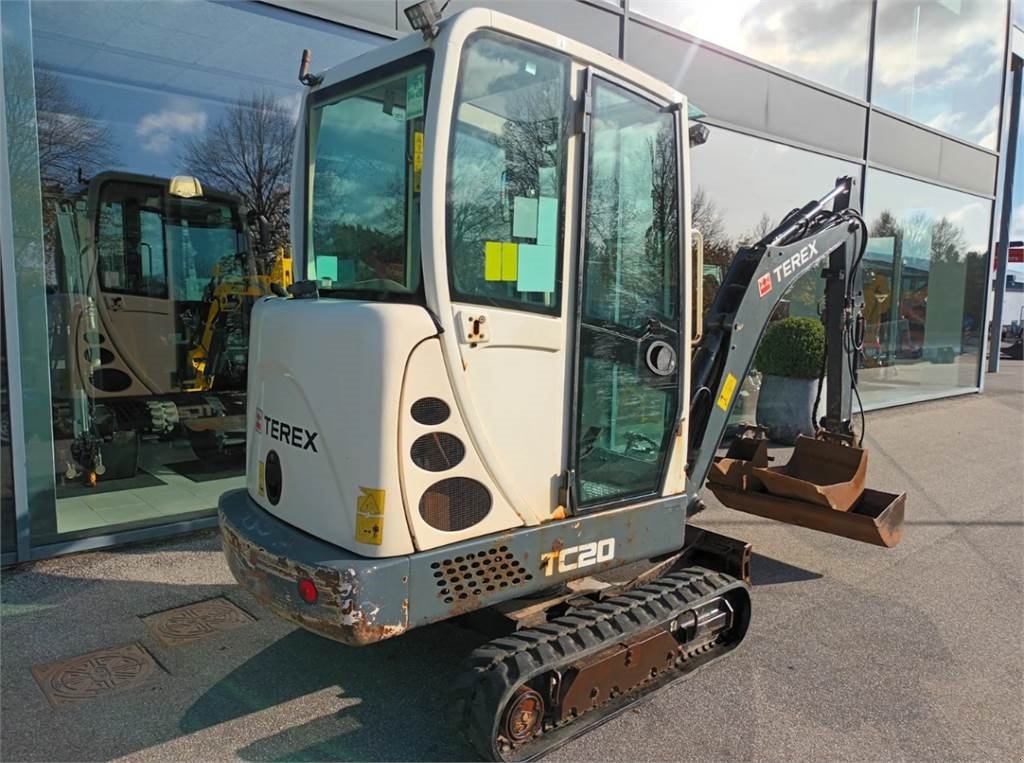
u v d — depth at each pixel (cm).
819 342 753
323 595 229
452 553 244
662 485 316
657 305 310
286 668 318
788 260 403
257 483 290
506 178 251
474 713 241
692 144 369
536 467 266
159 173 525
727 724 285
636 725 283
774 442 783
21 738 264
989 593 422
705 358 373
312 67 509
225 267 578
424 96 241
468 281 245
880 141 952
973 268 1201
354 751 262
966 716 295
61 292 483
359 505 234
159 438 549
